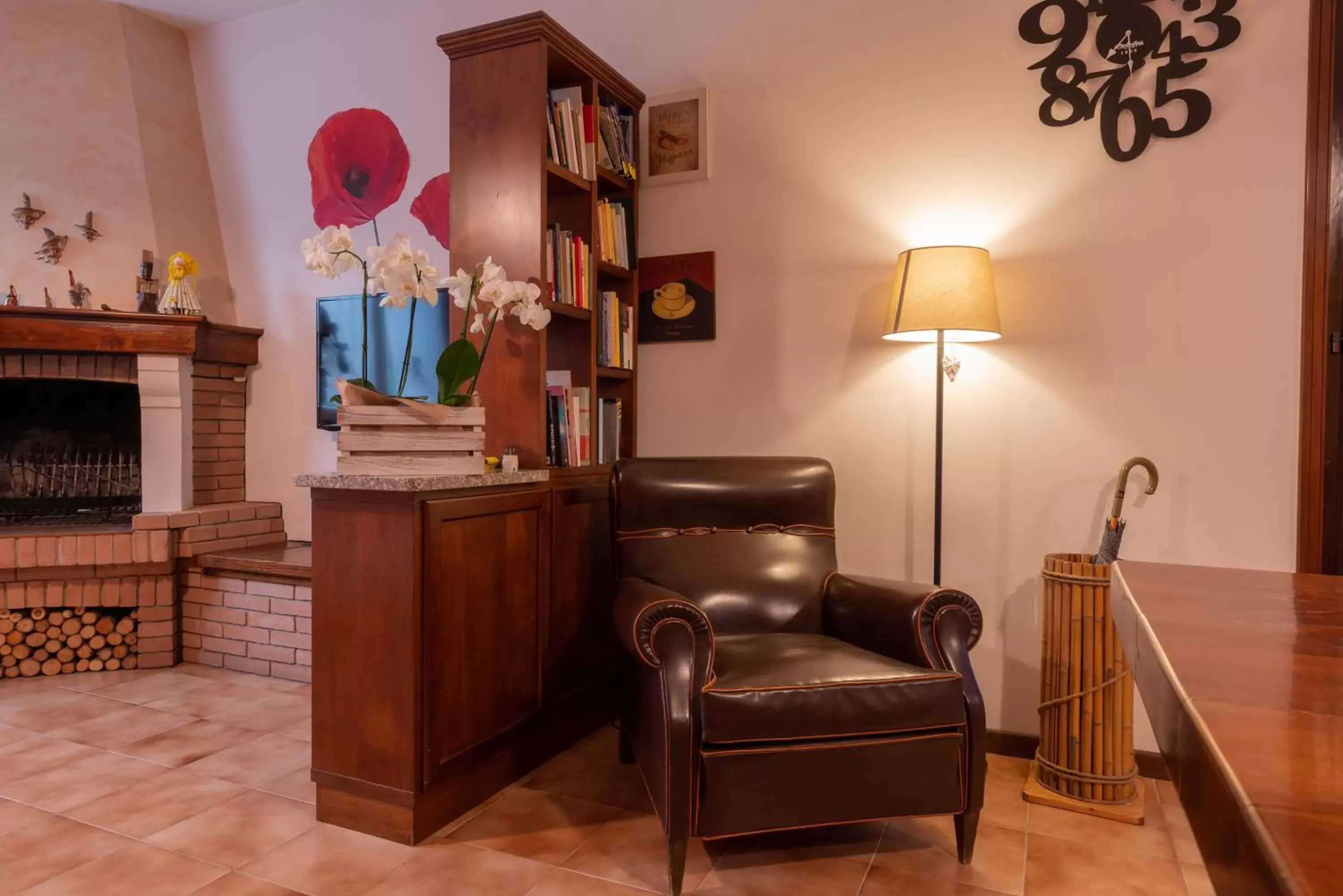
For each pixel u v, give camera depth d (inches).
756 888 73.5
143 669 139.8
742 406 120.0
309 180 151.4
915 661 79.8
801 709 70.4
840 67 113.2
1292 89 91.4
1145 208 98.0
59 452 154.7
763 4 117.2
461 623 85.9
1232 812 14.7
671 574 96.3
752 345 119.2
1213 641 26.9
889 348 111.4
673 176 122.7
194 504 146.5
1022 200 103.7
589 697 111.0
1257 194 93.0
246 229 158.2
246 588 137.6
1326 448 90.5
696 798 70.1
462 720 86.2
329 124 148.9
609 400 120.7
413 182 142.0
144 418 141.8
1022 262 103.9
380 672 81.4
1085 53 100.2
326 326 148.8
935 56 107.9
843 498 114.2
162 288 149.2
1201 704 20.0
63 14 148.5
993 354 105.2
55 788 92.2
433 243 140.4
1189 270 96.1
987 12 105.0
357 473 83.5
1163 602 34.1
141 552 135.6
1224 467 95.0
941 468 99.0
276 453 156.3
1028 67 103.1
